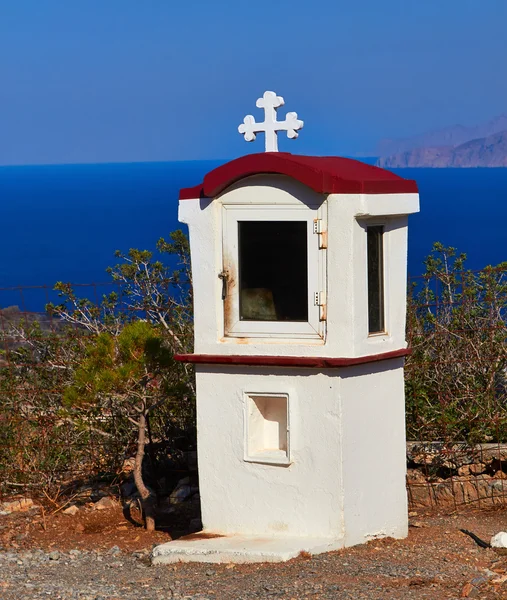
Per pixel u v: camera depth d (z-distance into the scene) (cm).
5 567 736
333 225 691
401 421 753
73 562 746
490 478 881
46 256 5441
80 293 3491
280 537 718
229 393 731
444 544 729
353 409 704
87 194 13575
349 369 697
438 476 914
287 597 601
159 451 983
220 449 738
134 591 641
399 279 742
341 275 691
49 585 670
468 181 15625
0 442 979
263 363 710
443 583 621
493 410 927
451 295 990
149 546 793
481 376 951
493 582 617
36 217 8925
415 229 5428
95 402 853
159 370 848
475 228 5447
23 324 1065
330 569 655
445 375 950
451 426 916
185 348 955
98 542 815
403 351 738
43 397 987
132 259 1078
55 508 923
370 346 709
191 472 959
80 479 990
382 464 735
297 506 715
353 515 710
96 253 5431
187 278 1070
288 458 712
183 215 744
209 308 735
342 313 693
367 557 683
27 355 1023
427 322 971
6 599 638
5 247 6025
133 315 1047
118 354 832
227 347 727
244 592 618
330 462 700
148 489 905
